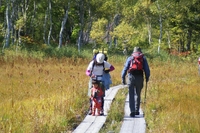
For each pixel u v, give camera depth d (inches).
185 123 1107.9
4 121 1048.8
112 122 1194.0
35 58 3878.0
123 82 1300.4
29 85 1934.1
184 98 1648.6
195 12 5915.4
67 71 2856.8
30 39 5019.7
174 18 6013.8
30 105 1291.8
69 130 1102.4
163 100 1556.3
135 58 1282.0
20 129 985.5
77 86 1804.9
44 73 2598.4
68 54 4576.8
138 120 1225.4
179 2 5816.9
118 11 6412.4
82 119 1250.6
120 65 4111.7
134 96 1298.0
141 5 6038.4
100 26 5831.7
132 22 6668.3
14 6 5502.0
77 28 6884.8
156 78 2802.7
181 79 2655.0
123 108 1446.9
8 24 4825.3
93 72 1312.7
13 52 4077.3
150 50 5610.2
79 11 6215.6
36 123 1005.8
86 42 6781.5
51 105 1254.9
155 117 1247.5
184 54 5408.5
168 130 1031.6
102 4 6033.5
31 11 6338.6
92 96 1294.3
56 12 6648.6
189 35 6264.8
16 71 2677.2
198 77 2856.8
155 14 6087.6
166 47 6151.6
